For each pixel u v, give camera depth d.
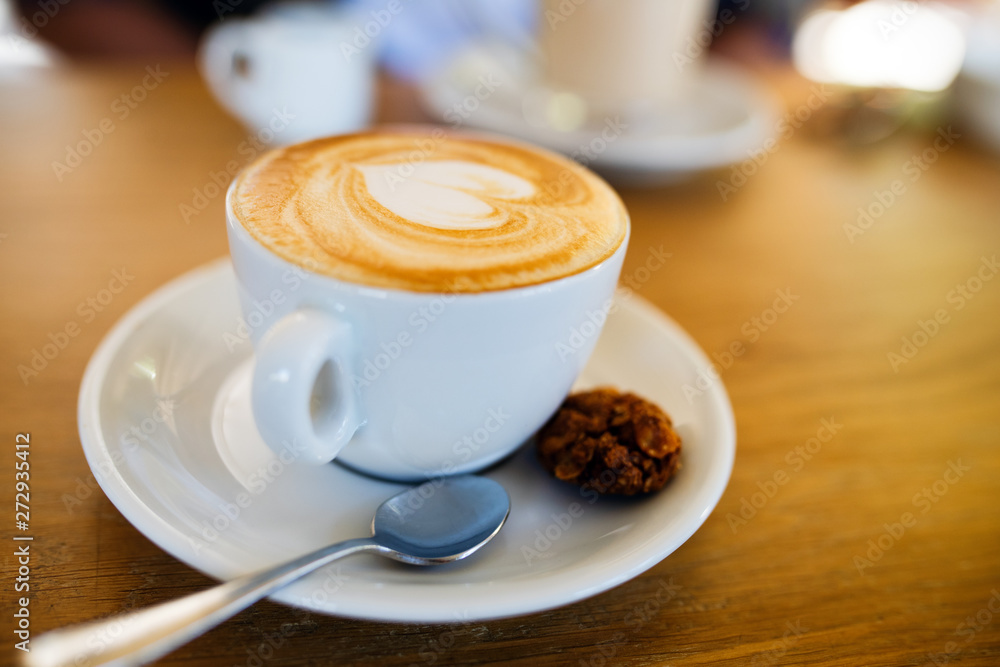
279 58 0.40
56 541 0.21
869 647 0.21
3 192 0.34
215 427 0.24
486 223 0.22
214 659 0.19
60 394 0.25
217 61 0.41
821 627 0.21
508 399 0.22
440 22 0.83
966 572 0.23
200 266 0.32
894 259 0.38
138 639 0.17
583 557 0.21
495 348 0.20
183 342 0.26
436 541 0.21
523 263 0.21
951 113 0.57
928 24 0.53
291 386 0.19
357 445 0.22
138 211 0.35
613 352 0.28
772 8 0.81
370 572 0.20
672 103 0.50
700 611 0.21
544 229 0.22
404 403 0.21
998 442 0.27
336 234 0.21
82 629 0.17
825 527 0.24
